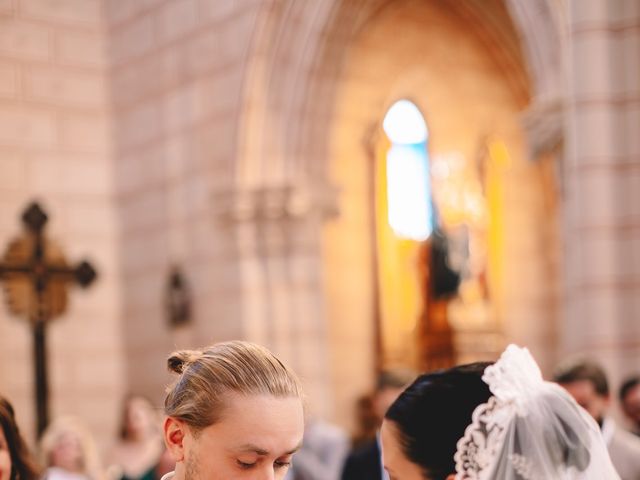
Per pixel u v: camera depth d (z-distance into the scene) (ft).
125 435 27.76
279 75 38.14
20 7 41.29
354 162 42.83
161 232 41.24
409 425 8.30
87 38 42.91
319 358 38.34
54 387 41.04
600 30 24.34
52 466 23.50
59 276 36.37
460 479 8.02
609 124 24.31
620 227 24.29
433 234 45.14
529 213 48.14
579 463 8.48
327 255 41.32
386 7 43.57
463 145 46.68
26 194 40.96
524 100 48.03
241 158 38.11
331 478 25.63
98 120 42.96
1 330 39.29
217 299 38.88
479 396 8.34
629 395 21.08
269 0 37.32
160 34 41.37
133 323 42.34
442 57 45.88
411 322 43.83
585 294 24.36
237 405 7.17
